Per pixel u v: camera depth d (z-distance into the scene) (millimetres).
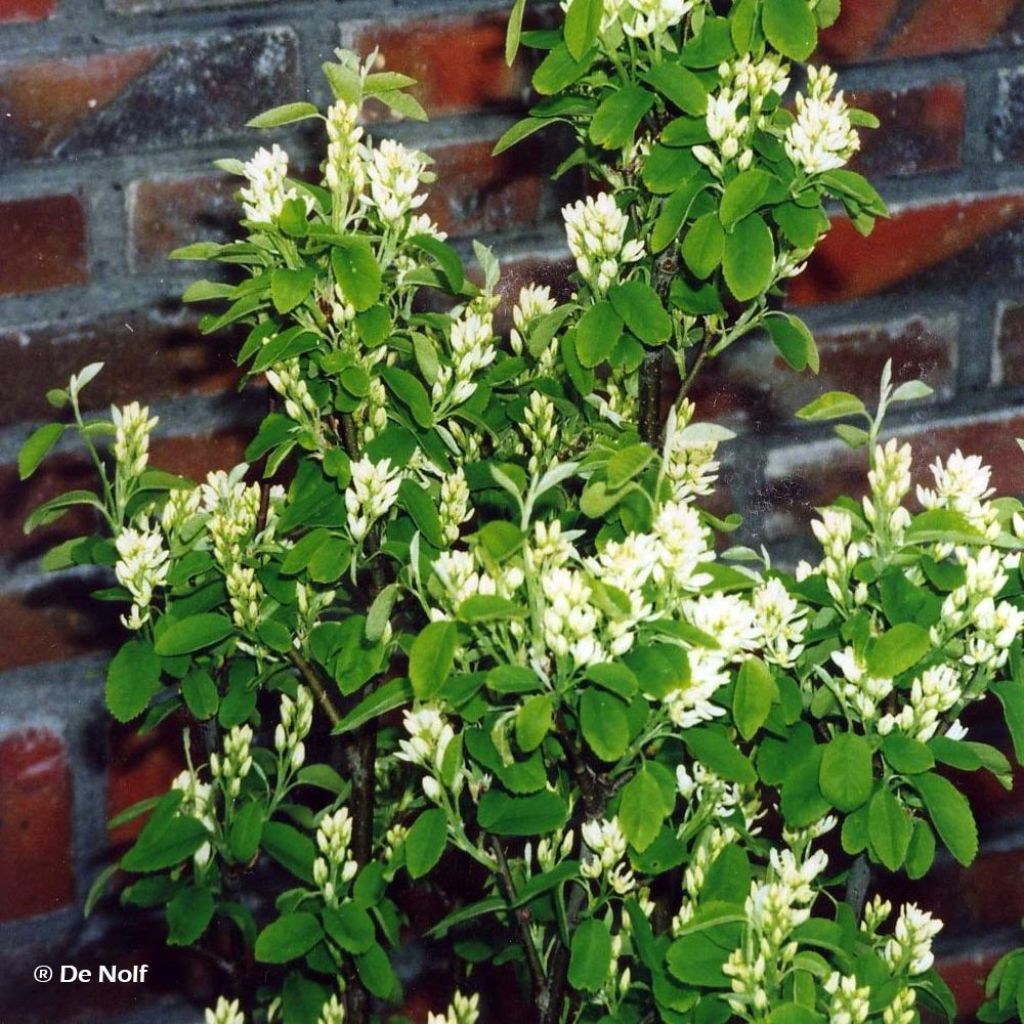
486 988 1839
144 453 1464
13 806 1773
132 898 1442
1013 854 1981
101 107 1690
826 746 1345
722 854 1380
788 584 1417
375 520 1398
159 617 1455
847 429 1392
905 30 1850
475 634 1316
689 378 1471
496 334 1815
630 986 1412
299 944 1399
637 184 1466
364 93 1416
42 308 1710
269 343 1375
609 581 1292
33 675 1759
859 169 1869
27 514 1734
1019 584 1386
